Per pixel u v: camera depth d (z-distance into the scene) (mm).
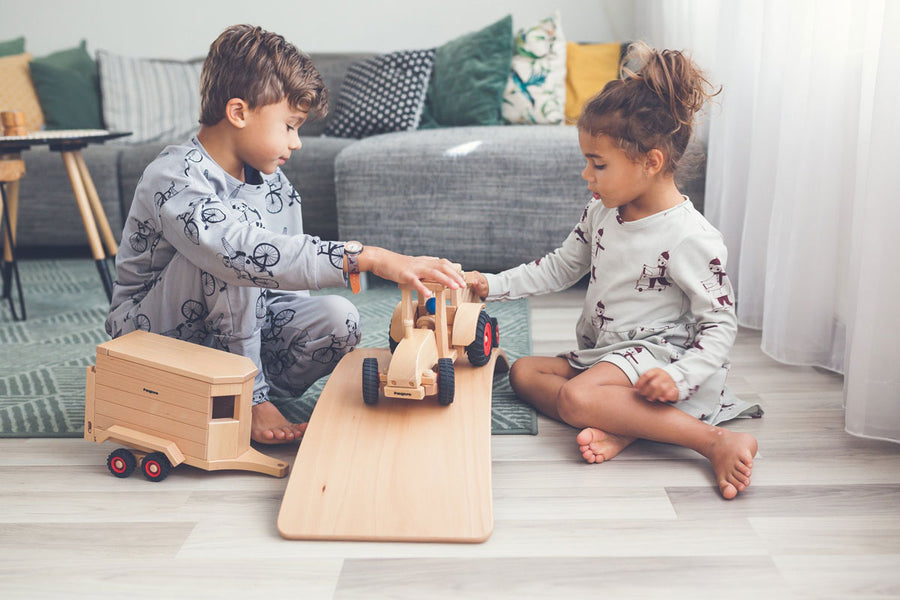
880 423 1099
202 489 1020
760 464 1068
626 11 2908
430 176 2082
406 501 917
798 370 1434
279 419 1156
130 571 844
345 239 2170
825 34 1274
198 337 1178
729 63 1688
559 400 1113
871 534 896
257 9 3029
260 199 1169
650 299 1147
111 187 2430
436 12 2982
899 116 1021
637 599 784
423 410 1040
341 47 3043
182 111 2803
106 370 1064
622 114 1050
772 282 1449
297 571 839
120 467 1048
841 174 1323
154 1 3037
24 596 804
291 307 1231
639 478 1033
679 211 1118
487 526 888
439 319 1062
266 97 1036
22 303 1846
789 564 840
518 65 2580
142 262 1143
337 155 2186
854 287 1271
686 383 1054
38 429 1219
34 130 2691
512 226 2082
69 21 3062
